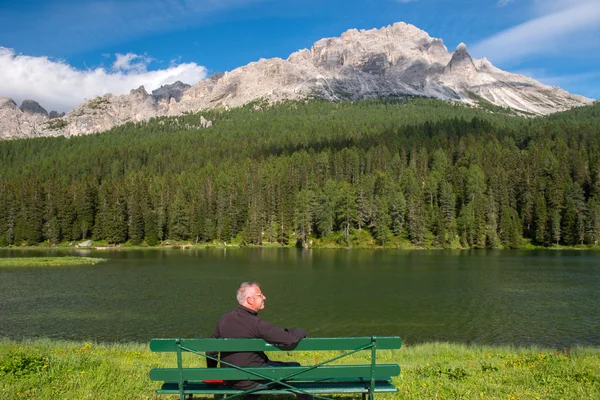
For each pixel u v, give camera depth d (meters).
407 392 10.46
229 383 8.17
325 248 133.12
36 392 9.33
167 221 147.50
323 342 7.95
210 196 156.50
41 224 140.38
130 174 195.88
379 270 73.50
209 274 68.44
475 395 10.12
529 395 10.12
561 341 30.88
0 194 146.75
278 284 57.97
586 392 10.24
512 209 139.50
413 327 35.03
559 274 67.56
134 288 54.56
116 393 9.64
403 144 196.00
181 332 33.50
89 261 87.94
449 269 74.44
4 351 15.55
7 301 46.03
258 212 146.38
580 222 125.69
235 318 8.12
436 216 134.25
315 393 8.02
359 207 140.50
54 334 32.75
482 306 43.28
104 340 30.94
